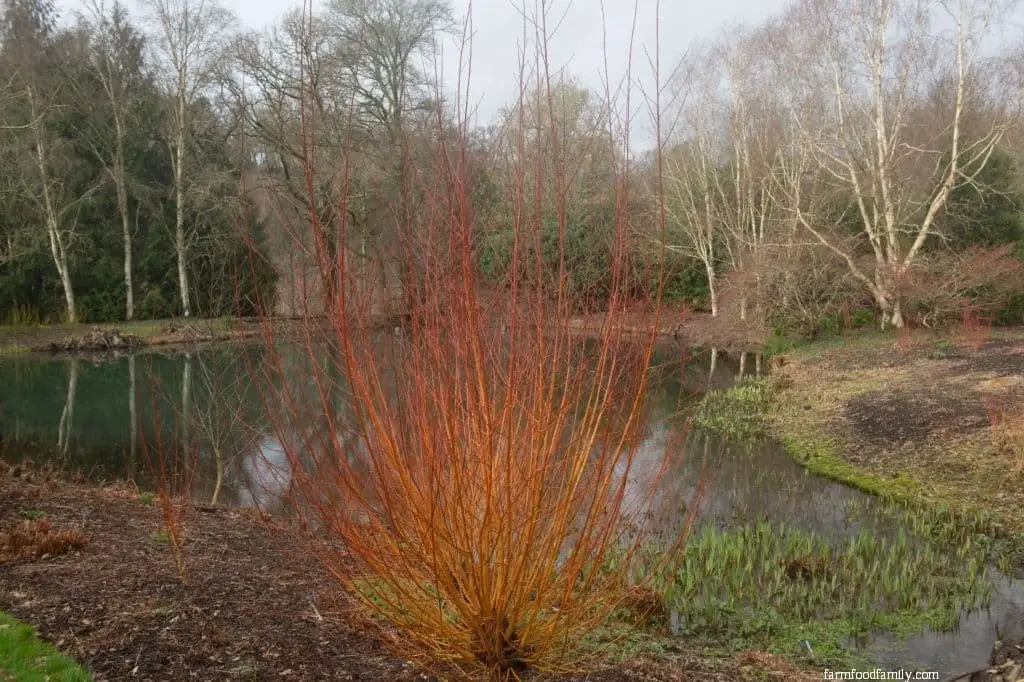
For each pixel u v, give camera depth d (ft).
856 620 20.33
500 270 11.09
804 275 78.74
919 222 82.53
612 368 10.19
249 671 15.11
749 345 79.20
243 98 13.20
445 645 11.19
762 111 82.64
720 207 93.30
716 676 16.34
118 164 101.35
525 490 10.14
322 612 18.10
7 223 97.30
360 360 10.44
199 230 95.45
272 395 11.88
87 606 17.78
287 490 13.26
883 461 37.35
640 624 18.35
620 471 15.83
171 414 47.70
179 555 21.36
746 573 23.38
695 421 47.83
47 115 97.60
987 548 26.08
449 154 10.31
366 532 11.23
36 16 99.71
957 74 81.46
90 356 81.56
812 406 50.03
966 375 49.01
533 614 10.59
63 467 36.76
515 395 9.84
